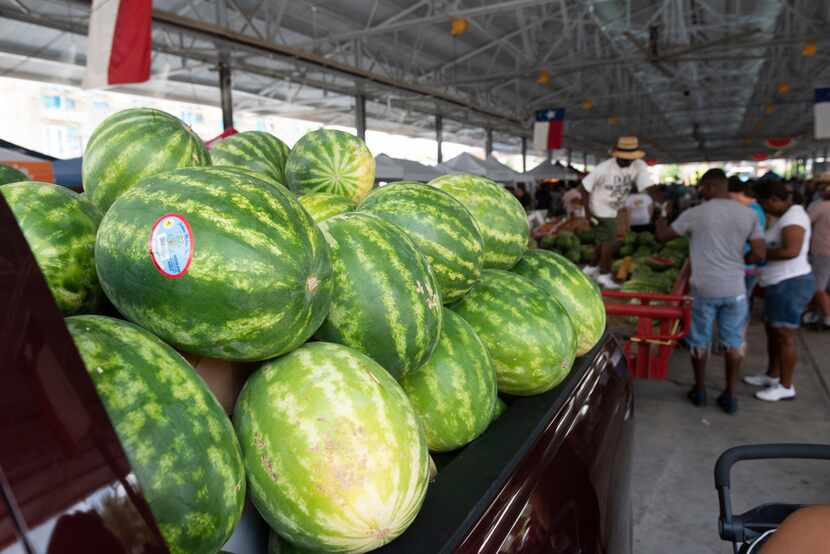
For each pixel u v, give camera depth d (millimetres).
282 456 1125
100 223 1330
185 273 1110
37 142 19188
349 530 1108
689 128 39594
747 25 15188
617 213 7453
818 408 5094
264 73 13320
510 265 2275
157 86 14352
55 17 9375
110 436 711
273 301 1151
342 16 12195
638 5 13914
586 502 1793
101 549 658
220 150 2439
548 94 23047
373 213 1727
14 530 583
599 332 2324
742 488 3828
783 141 32594
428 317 1477
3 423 608
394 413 1194
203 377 1268
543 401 1882
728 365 4980
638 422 4879
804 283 5078
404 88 14516
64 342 703
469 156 13852
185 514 939
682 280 5422
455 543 1174
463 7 13102
